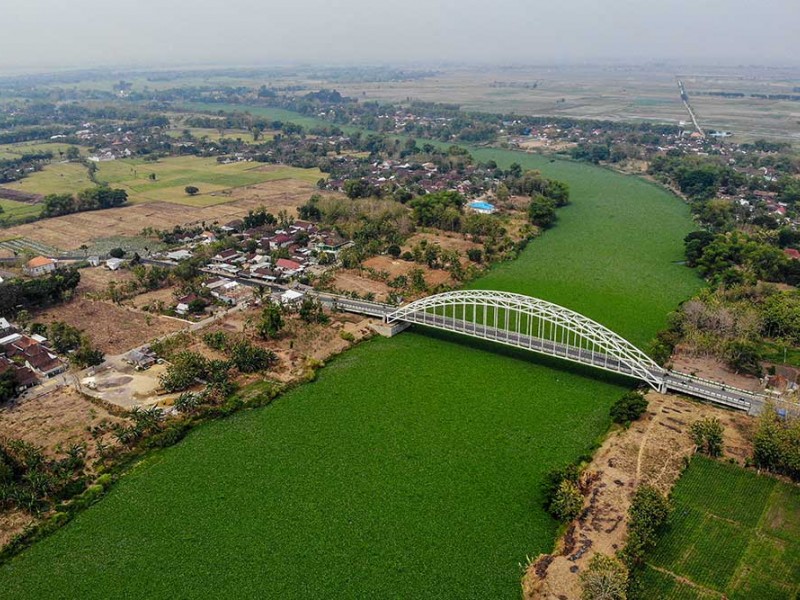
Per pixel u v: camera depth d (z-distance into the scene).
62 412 124.12
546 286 193.62
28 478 99.81
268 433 118.06
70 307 178.00
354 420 122.19
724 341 141.38
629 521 90.56
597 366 134.75
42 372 138.50
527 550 89.12
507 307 145.38
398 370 142.12
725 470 103.75
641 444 111.00
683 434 113.44
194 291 184.00
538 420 121.56
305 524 94.25
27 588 83.25
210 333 158.38
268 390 132.75
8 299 168.75
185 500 99.62
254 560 87.56
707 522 92.81
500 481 103.88
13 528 93.50
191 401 123.69
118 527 93.94
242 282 199.62
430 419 122.25
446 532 92.56
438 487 102.50
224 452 112.25
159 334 160.38
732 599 79.69
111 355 148.75
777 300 162.12
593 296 184.88
